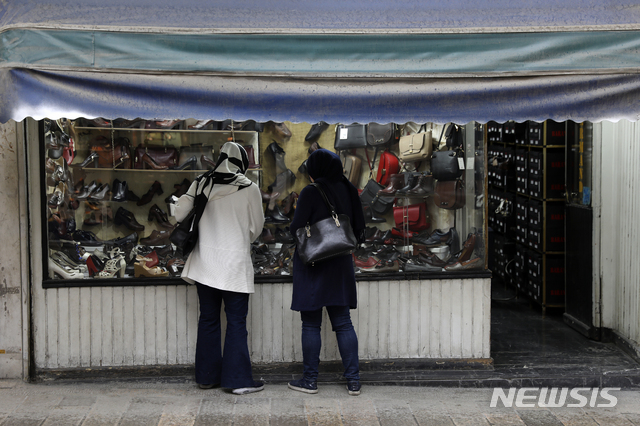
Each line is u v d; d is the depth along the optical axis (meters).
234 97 3.50
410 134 4.82
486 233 4.71
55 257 4.52
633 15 3.56
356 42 3.51
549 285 6.29
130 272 4.56
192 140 4.80
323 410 4.05
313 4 3.52
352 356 4.30
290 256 4.73
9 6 3.40
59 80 3.42
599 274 5.39
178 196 4.77
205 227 4.29
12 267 4.43
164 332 4.59
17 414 3.94
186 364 4.62
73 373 4.53
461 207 4.75
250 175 4.83
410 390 4.46
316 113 3.53
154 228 4.75
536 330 5.82
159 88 3.46
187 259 4.41
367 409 4.07
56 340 4.52
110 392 4.34
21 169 4.37
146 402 4.16
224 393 4.34
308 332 4.32
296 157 4.86
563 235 6.25
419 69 3.53
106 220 4.68
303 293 4.20
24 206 4.40
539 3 3.57
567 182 6.02
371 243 4.80
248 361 4.35
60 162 4.54
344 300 4.20
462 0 3.56
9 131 4.34
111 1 3.45
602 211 5.33
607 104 3.57
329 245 4.04
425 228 4.83
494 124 7.88
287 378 4.59
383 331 4.68
